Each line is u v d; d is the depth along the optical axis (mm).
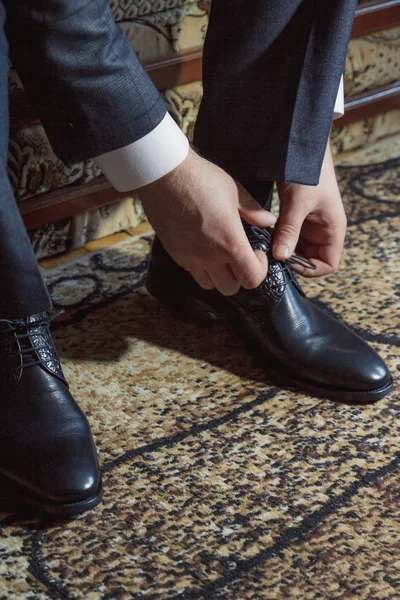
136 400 978
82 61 770
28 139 1163
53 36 754
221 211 858
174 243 916
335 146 1645
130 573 736
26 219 1223
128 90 801
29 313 781
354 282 1223
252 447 897
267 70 918
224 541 772
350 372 961
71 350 1075
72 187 1266
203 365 1050
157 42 1280
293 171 922
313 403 973
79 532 784
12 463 811
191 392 994
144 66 1270
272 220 948
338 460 876
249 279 896
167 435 917
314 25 878
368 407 964
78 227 1304
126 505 817
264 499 824
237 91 944
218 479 852
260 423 938
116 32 799
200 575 733
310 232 1049
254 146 952
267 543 770
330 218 1016
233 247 868
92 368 1039
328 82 899
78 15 750
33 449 811
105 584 724
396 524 792
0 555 757
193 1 1293
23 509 814
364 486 840
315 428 928
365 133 1682
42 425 829
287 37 897
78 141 828
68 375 1022
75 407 866
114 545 769
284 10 888
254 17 901
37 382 859
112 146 827
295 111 905
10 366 861
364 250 1310
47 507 793
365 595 711
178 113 1361
